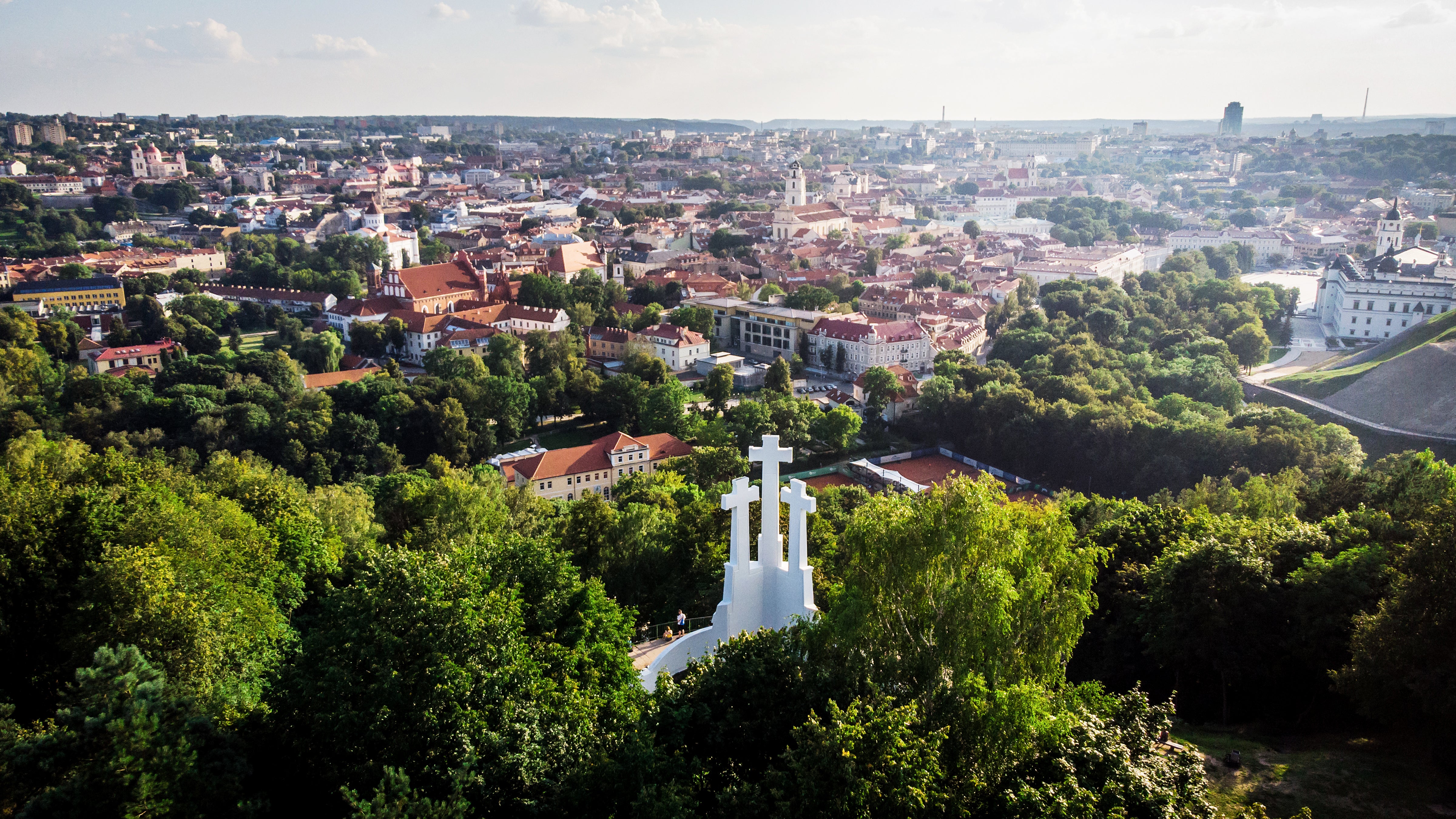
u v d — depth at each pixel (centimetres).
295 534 11475
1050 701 5875
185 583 7706
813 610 7519
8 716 6116
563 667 6762
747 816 5238
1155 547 11188
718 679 6269
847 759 5159
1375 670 7600
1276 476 17712
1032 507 6756
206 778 5247
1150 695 9944
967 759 5556
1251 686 9438
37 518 8450
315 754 5956
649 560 12625
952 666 5941
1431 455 12475
